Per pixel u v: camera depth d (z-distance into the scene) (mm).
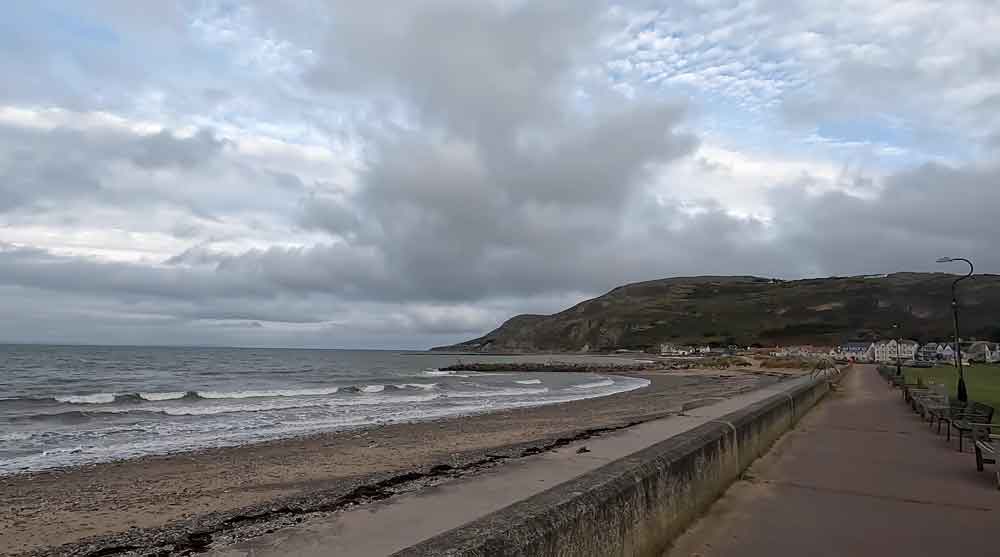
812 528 5316
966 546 4922
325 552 4613
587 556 3098
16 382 46656
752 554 4594
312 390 40875
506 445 16172
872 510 5965
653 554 4230
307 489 11289
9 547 8164
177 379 53031
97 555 7609
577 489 3354
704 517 5480
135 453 15828
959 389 18453
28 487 11789
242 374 61875
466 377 69125
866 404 18734
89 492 11352
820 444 10164
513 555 2439
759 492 6566
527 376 75000
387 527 5180
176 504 10375
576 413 25438
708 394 37125
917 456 9156
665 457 4801
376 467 13398
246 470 13312
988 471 8008
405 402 32219
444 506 5742
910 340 119562
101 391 39969
